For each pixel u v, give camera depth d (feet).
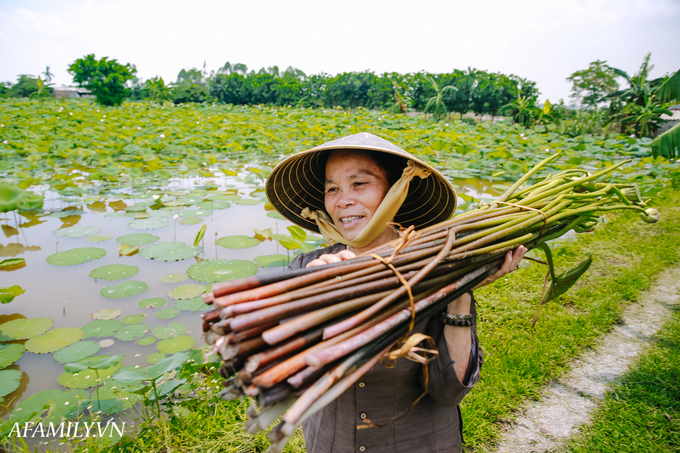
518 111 85.40
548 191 4.66
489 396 8.16
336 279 2.77
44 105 74.38
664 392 8.57
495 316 10.87
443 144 29.30
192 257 14.88
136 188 24.39
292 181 4.95
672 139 14.73
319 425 3.91
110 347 9.82
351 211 4.10
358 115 69.51
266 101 116.16
